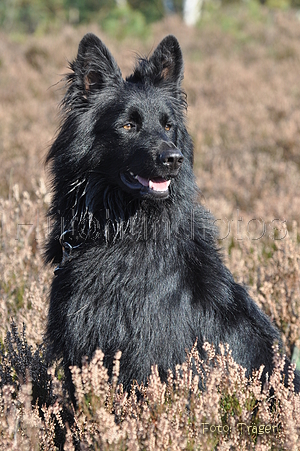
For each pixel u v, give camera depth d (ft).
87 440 12.32
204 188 36.55
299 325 19.86
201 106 54.44
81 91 16.21
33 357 15.88
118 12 102.22
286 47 78.13
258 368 16.25
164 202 15.64
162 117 16.46
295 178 36.22
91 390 13.04
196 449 12.23
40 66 70.33
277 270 21.65
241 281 21.34
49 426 13.67
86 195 15.98
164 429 11.75
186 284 15.20
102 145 16.08
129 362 14.62
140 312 14.56
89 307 14.85
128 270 14.90
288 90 59.47
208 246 16.49
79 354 15.02
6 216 24.02
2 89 60.44
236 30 90.68
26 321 18.71
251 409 13.61
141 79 17.54
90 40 16.21
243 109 53.06
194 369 15.17
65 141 16.16
